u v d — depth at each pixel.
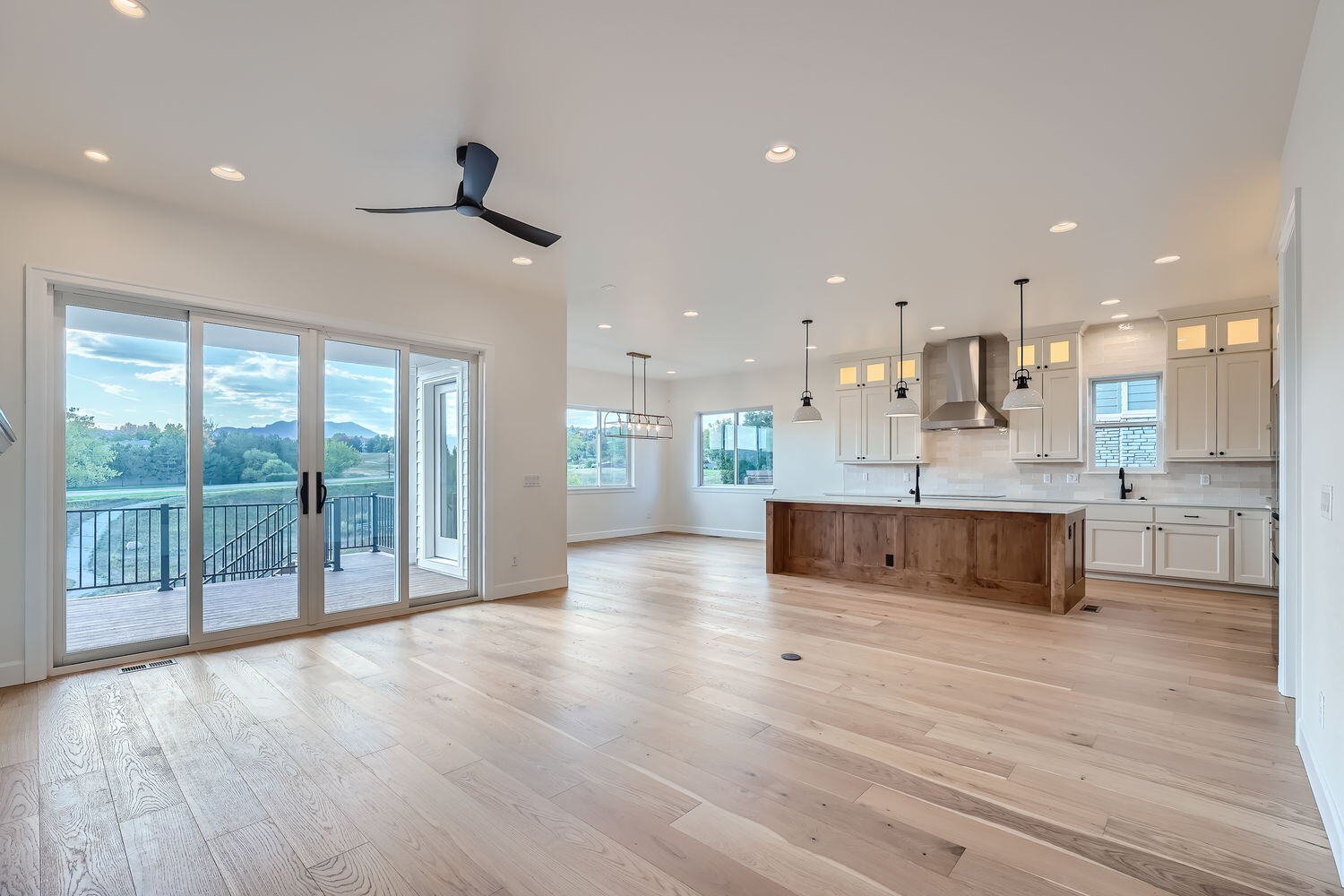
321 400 4.36
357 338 4.56
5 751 2.52
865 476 8.45
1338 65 1.89
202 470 3.89
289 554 4.25
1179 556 5.76
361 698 3.08
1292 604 3.10
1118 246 4.29
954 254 4.46
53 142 2.98
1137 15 2.12
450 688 3.22
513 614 4.82
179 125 2.84
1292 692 3.10
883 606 5.09
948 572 5.52
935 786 2.26
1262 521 5.40
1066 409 6.54
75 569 3.55
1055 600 4.83
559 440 5.82
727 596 5.47
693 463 10.62
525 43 2.28
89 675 3.41
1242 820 2.05
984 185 3.40
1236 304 5.58
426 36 2.24
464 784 2.27
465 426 5.36
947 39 2.25
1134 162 3.13
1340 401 1.94
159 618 3.79
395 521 4.79
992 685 3.28
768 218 3.87
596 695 3.12
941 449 7.73
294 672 3.47
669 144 3.01
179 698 3.08
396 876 1.76
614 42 2.28
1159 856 1.86
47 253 3.29
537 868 1.80
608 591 5.67
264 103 2.67
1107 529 6.13
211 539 3.93
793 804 2.14
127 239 3.53
